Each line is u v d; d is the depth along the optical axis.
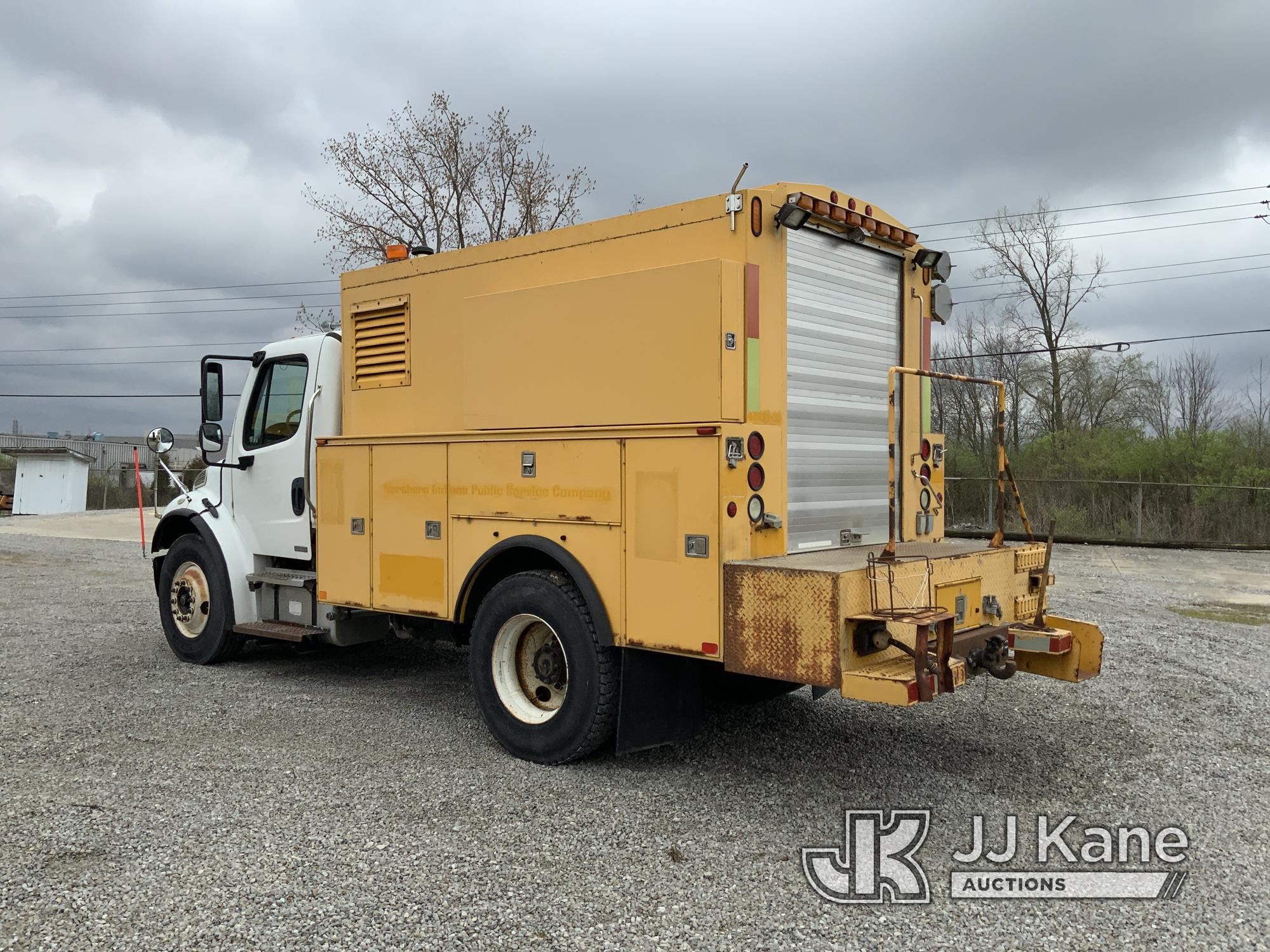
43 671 6.91
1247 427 22.94
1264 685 6.54
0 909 3.11
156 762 4.72
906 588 4.07
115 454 49.41
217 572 6.90
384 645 8.05
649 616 4.32
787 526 4.54
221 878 3.36
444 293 5.57
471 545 5.14
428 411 5.65
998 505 4.99
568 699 4.61
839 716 5.75
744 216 4.37
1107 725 5.55
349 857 3.56
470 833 3.81
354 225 21.59
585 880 3.38
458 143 21.73
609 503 4.48
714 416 4.24
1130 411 27.03
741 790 4.41
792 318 4.64
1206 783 4.52
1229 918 3.15
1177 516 19.69
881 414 5.30
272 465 6.68
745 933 3.00
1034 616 5.11
